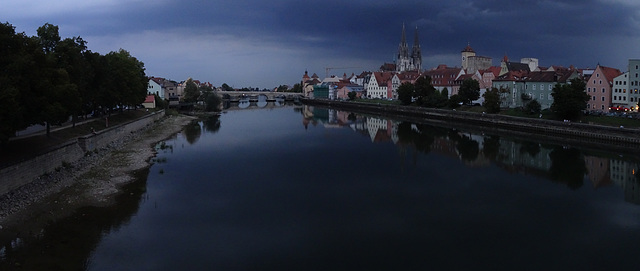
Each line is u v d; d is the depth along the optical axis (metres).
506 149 84.88
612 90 120.81
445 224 43.19
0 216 41.19
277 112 198.88
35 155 51.50
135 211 46.12
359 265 34.22
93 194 51.19
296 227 42.12
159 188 55.31
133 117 114.94
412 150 85.00
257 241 38.66
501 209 47.81
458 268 33.94
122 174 62.06
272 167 68.81
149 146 88.62
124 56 117.44
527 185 57.75
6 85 43.88
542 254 36.50
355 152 83.06
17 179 47.16
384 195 53.09
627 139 85.56
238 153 81.81
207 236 39.59
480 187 56.91
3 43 47.31
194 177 61.50
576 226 42.81
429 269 33.69
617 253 36.72
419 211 47.06
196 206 48.19
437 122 140.25
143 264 33.91
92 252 35.75
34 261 33.56
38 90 50.25
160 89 194.38
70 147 62.81
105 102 92.31
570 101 103.94
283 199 51.22
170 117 149.50
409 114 165.00
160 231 40.56
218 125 136.00
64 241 37.62
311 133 114.12
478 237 39.97
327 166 69.81
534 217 45.34
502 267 34.19
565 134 99.62
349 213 46.25
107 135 82.62
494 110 129.50
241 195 52.72
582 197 52.34
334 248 37.34
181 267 33.53
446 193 53.88
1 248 35.75
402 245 38.09
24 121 49.38
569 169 66.69
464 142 94.88
